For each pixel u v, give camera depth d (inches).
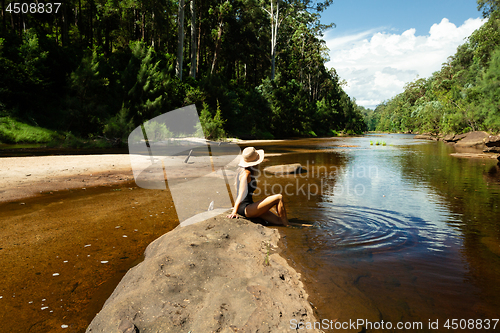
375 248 113.4
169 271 83.9
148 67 981.8
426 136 1918.1
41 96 868.0
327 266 95.7
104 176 306.8
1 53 816.9
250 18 1788.9
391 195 227.3
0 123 727.7
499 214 169.5
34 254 113.9
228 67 1950.1
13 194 225.0
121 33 1635.1
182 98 1026.1
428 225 147.0
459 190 251.1
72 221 158.7
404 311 70.3
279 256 102.7
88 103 843.4
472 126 1296.8
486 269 95.6
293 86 2092.8
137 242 127.6
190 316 65.4
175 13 1640.0
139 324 62.6
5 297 83.6
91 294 85.7
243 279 79.6
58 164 366.3
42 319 73.5
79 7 1473.9
